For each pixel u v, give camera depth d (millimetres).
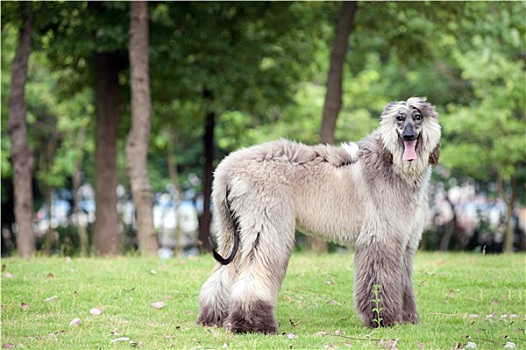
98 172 24875
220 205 11570
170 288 14672
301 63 28156
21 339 11000
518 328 11742
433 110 11367
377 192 11438
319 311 13141
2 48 27672
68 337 11133
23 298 13609
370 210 11438
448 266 17219
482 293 14523
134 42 20906
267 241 10992
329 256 19562
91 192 45031
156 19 25500
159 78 27094
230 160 11578
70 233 38938
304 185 11531
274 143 11750
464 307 13484
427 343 10570
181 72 25234
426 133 11281
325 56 32281
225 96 26078
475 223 41344
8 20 22750
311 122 33750
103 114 24906
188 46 25859
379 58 38719
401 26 26000
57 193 42906
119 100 26672
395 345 10312
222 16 26359
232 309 11031
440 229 41219
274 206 11109
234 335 10859
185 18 25312
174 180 37250
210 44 25422
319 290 14867
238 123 33062
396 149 11281
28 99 34688
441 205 41469
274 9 26031
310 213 11555
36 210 41438
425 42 26922
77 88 28219
